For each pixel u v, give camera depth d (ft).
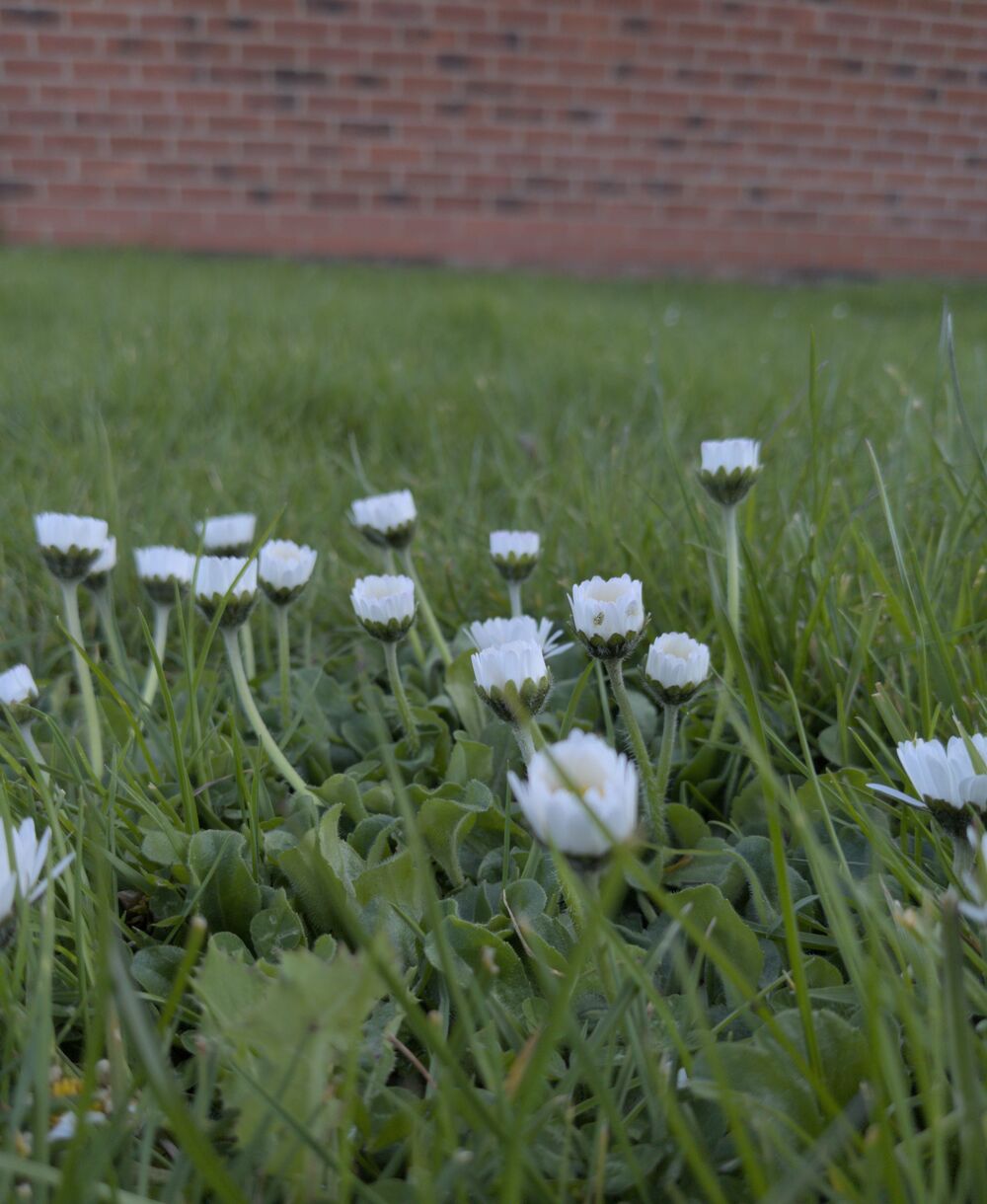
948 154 21.75
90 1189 1.92
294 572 3.83
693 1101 2.30
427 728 4.19
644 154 20.68
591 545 5.65
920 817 3.30
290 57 19.04
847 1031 2.28
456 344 11.96
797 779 3.79
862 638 3.95
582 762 2.02
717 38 20.27
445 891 3.40
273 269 17.71
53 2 18.15
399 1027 2.67
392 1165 2.22
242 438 8.29
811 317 15.84
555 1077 2.43
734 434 8.07
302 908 3.11
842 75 20.90
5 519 6.04
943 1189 1.90
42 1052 2.11
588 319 13.89
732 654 2.92
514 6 19.43
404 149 19.88
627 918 3.17
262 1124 2.04
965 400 8.23
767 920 2.95
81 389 9.01
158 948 2.83
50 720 3.29
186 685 4.33
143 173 19.17
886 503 4.07
